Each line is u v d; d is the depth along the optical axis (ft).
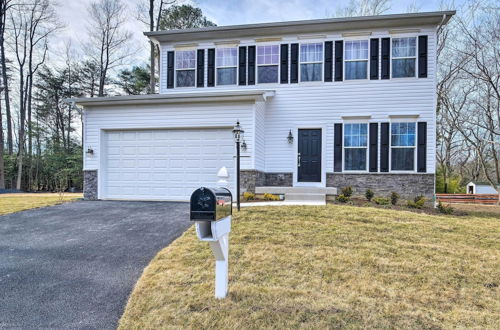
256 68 33.32
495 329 8.27
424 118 30.17
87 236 17.16
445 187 55.47
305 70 32.53
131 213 22.67
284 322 8.39
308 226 17.28
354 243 14.75
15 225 19.74
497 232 17.57
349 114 31.55
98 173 29.78
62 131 79.87
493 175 62.69
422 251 13.98
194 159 28.73
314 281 10.91
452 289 10.59
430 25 30.19
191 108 28.63
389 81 30.81
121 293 10.61
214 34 33.78
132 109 29.48
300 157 32.60
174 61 35.04
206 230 8.77
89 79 79.82
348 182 31.48
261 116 31.01
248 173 27.68
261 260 12.64
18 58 70.03
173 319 8.71
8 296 10.47
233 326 8.25
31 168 71.51
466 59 46.37
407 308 9.26
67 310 9.56
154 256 13.91
